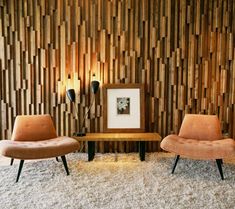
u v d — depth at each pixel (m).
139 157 4.20
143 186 3.08
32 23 4.39
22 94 4.49
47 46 4.42
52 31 4.41
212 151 3.23
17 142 3.56
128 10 4.39
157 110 4.52
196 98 4.49
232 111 4.51
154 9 4.39
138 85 4.41
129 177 3.35
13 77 4.46
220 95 4.49
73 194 2.87
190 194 2.88
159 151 4.56
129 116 4.43
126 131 4.40
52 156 3.28
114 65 4.46
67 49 4.43
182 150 3.33
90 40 4.42
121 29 4.41
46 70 4.45
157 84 4.48
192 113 4.52
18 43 4.41
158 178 3.33
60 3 4.36
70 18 4.39
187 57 4.45
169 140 3.51
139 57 4.44
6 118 4.51
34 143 3.54
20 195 2.84
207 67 4.45
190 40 4.42
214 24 4.40
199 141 3.74
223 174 3.48
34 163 3.89
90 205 2.62
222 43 4.42
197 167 3.75
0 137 4.52
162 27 4.40
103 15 4.40
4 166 3.77
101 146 4.52
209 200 2.74
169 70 4.47
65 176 3.38
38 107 4.50
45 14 4.38
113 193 2.89
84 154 4.40
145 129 4.52
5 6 4.36
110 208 2.57
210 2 4.38
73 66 4.45
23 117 3.87
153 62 4.46
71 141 3.51
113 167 3.74
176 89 4.48
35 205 2.62
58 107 4.51
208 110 4.51
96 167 3.74
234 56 4.43
